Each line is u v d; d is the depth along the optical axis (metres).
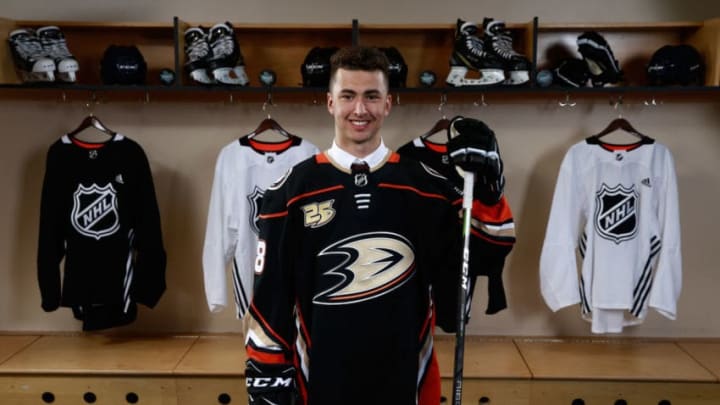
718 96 2.49
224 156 2.39
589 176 2.38
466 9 2.53
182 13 2.55
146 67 2.39
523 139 2.58
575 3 2.51
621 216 2.37
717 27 2.23
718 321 2.68
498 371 2.31
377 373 1.31
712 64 2.27
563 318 2.70
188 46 2.33
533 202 2.62
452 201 1.40
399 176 1.35
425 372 1.41
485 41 2.24
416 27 2.36
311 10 2.54
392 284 1.30
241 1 2.54
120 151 2.40
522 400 2.30
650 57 2.50
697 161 2.57
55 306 2.42
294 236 1.34
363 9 2.54
